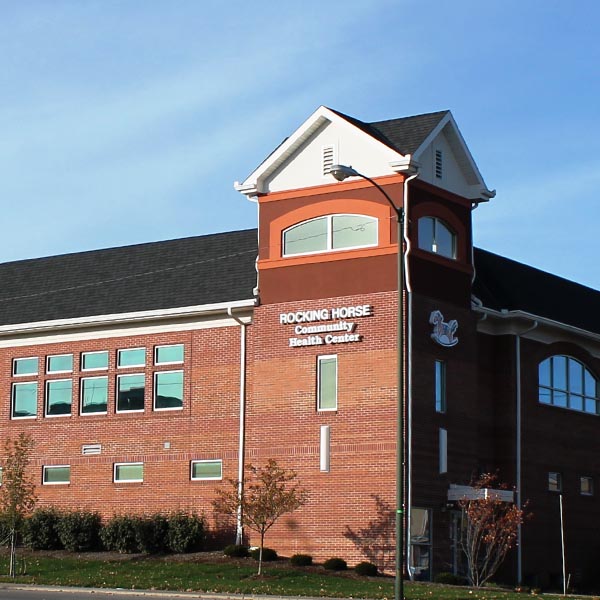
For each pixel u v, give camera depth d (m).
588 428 48.44
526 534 43.78
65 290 49.25
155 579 35.84
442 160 41.81
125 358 45.22
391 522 37.94
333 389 40.03
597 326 50.88
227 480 41.78
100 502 44.75
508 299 45.62
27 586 35.09
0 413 47.69
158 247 49.69
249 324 42.34
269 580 35.50
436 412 40.00
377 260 39.69
